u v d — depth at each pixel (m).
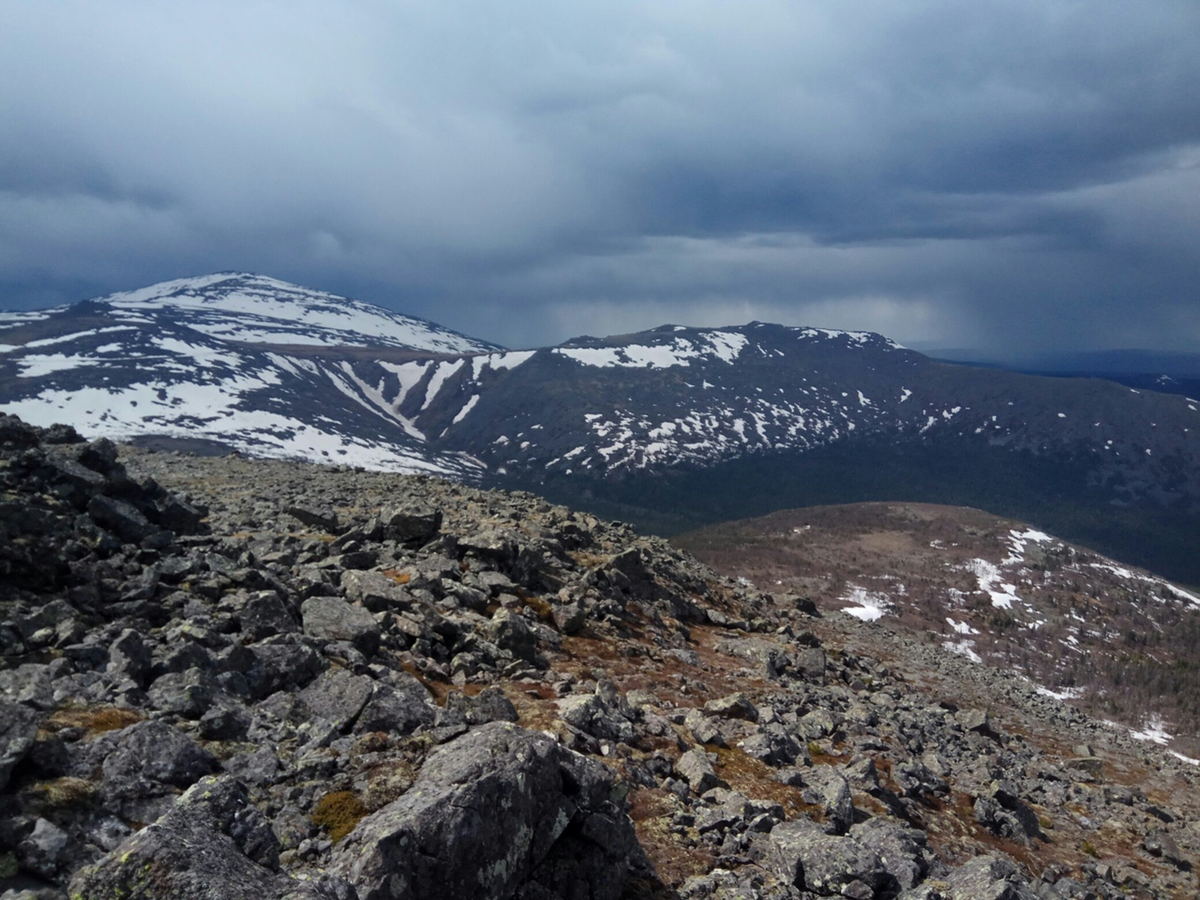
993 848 23.45
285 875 10.21
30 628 15.82
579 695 22.27
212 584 20.66
